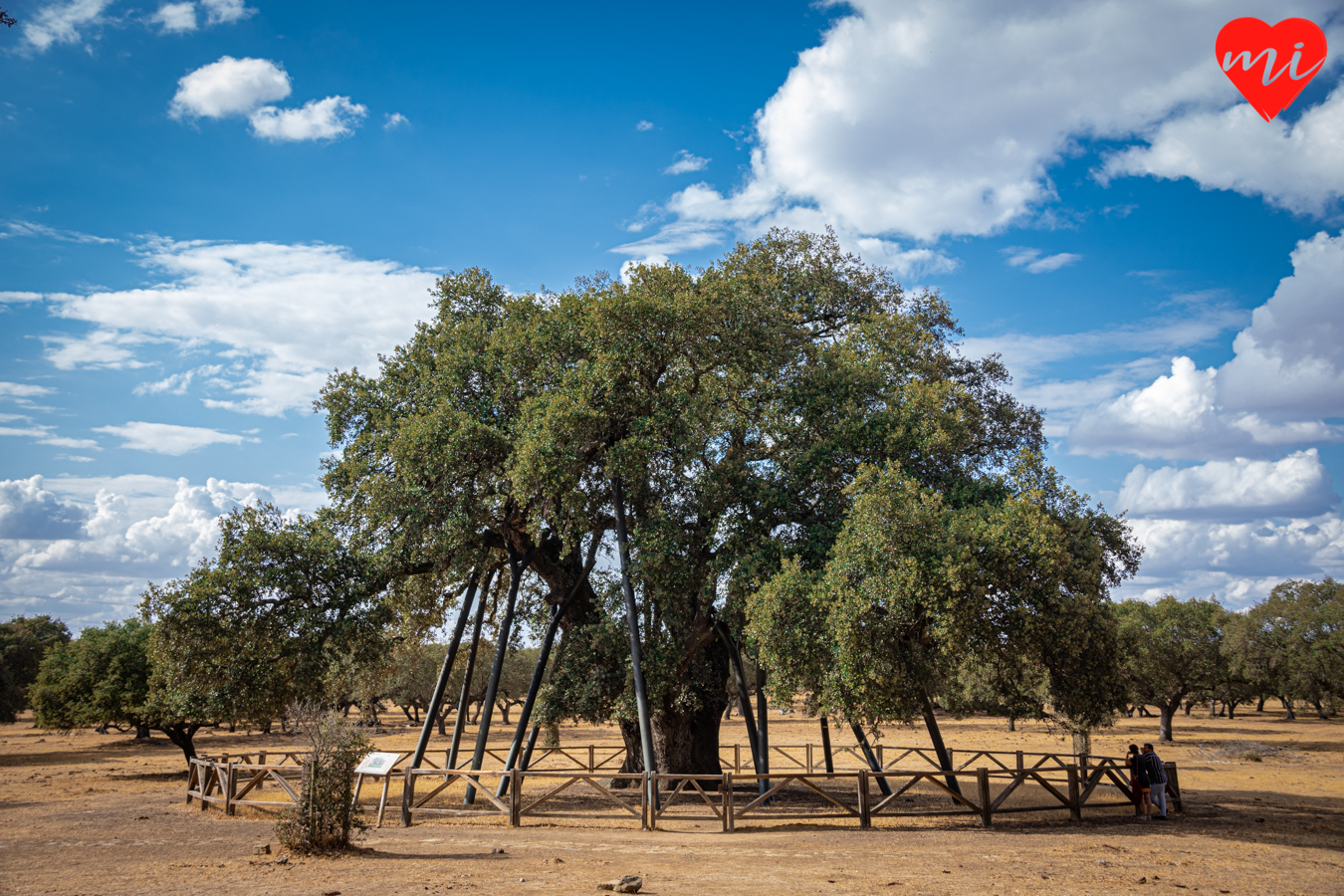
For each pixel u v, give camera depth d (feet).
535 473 67.51
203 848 43.70
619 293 72.59
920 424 75.00
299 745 213.46
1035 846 48.78
